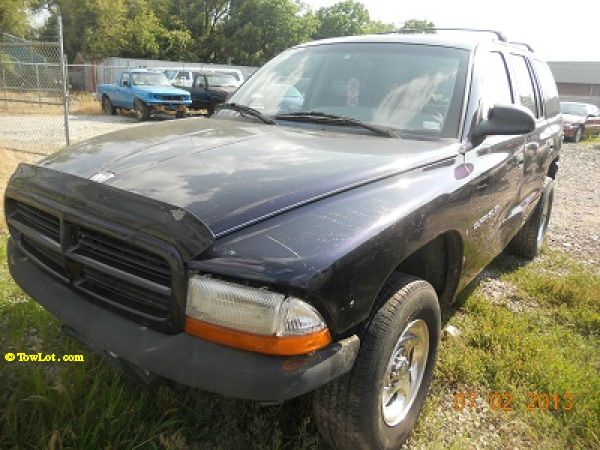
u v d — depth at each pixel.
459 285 2.96
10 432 2.22
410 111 3.07
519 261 5.33
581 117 21.39
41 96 10.53
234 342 1.75
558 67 40.69
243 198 2.00
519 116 2.86
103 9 36.28
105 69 28.83
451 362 3.10
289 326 1.72
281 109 3.37
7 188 2.66
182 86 20.03
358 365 2.04
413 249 2.19
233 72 19.81
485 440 2.60
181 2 41.38
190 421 2.47
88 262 2.09
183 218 1.83
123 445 2.25
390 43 3.50
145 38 36.69
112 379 2.58
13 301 3.43
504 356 3.24
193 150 2.49
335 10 50.91
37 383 2.41
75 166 2.42
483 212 3.02
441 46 3.40
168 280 1.89
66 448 2.15
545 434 2.66
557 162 5.66
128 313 2.01
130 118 19.08
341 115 3.16
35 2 33.66
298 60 3.72
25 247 2.57
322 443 2.38
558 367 3.13
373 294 1.96
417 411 2.54
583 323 3.88
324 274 1.76
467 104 3.05
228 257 1.77
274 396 1.71
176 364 1.80
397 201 2.20
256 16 39.72
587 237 6.52
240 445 2.37
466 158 2.86
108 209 2.01
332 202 2.08
